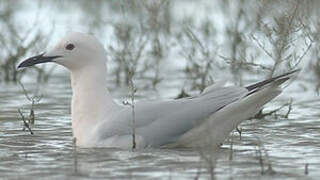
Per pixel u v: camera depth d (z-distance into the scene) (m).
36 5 26.59
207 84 17.80
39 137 13.71
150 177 10.80
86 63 13.16
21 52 20.30
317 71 19.03
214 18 23.75
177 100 12.84
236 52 19.08
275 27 16.58
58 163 11.69
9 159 11.99
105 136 12.62
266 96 12.38
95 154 12.16
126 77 19.77
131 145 12.49
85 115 12.99
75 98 13.14
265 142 13.20
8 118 15.49
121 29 20.17
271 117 15.60
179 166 11.38
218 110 12.48
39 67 20.67
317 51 18.70
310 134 13.89
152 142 12.54
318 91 18.22
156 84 19.38
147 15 20.36
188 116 12.55
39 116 15.72
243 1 19.64
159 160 11.73
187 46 21.88
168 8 20.98
